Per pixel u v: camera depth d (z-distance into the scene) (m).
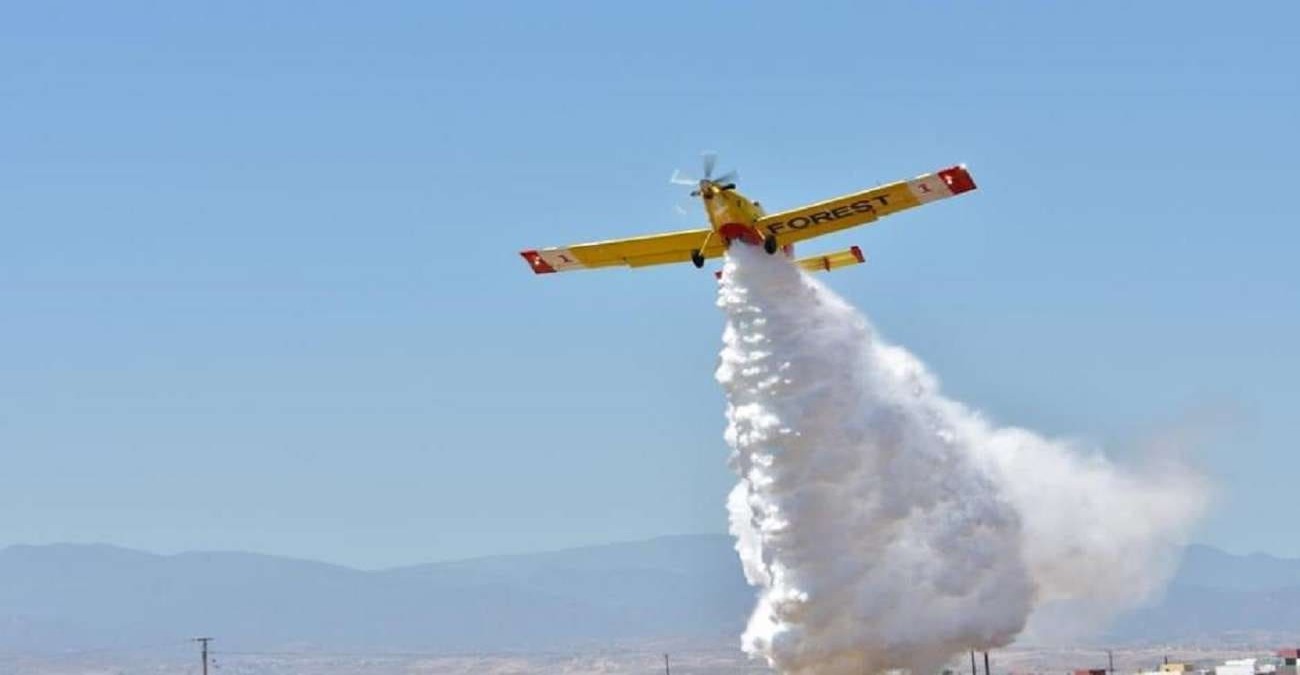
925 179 75.12
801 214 77.75
